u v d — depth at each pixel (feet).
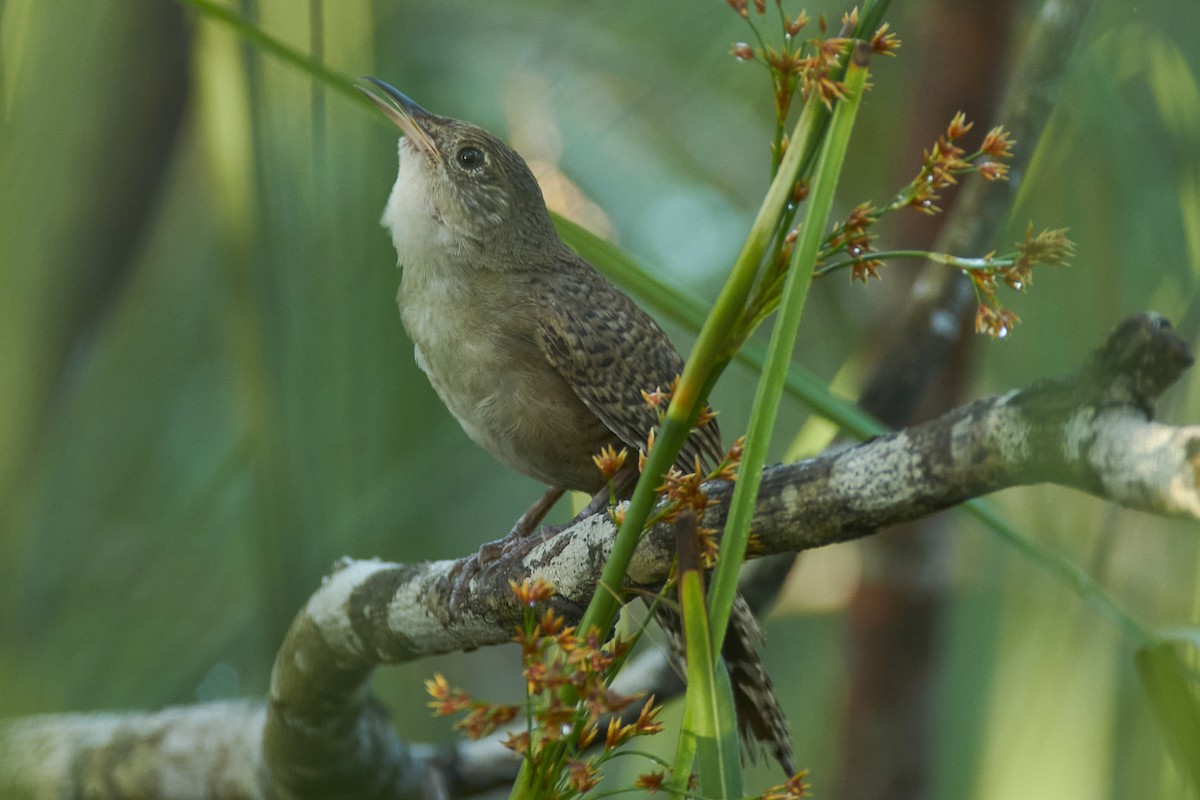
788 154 11.82
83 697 22.02
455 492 24.25
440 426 23.63
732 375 26.63
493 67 25.23
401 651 19.04
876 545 27.89
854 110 11.65
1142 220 21.94
